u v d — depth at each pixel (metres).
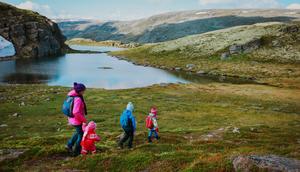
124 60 191.88
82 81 105.56
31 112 50.38
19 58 176.88
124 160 15.30
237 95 79.44
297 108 65.00
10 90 76.12
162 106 60.00
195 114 53.53
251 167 12.30
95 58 199.50
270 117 53.16
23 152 17.25
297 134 37.19
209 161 13.68
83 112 16.09
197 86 93.06
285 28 197.00
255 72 137.38
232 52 179.62
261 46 182.38
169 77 123.94
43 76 112.62
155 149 19.88
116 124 42.94
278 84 108.56
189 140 29.98
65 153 17.53
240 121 48.84
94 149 17.11
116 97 69.00
